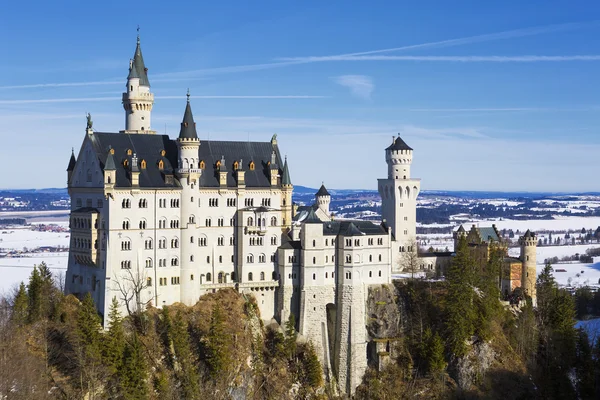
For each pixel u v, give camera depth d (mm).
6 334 168250
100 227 185375
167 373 172750
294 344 196375
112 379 162500
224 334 178750
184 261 193750
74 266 196000
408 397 198625
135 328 179625
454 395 199000
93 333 165625
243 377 183125
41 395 154000
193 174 194625
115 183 183000
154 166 194125
